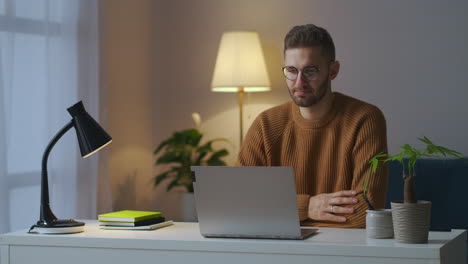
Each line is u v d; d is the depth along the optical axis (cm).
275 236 184
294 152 242
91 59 349
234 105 429
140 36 427
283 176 178
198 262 185
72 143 333
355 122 233
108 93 392
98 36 355
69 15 335
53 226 202
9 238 203
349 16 400
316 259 174
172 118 441
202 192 188
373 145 229
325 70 228
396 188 350
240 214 185
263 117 250
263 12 420
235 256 181
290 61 227
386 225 181
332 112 237
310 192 241
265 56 420
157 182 399
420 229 171
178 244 186
